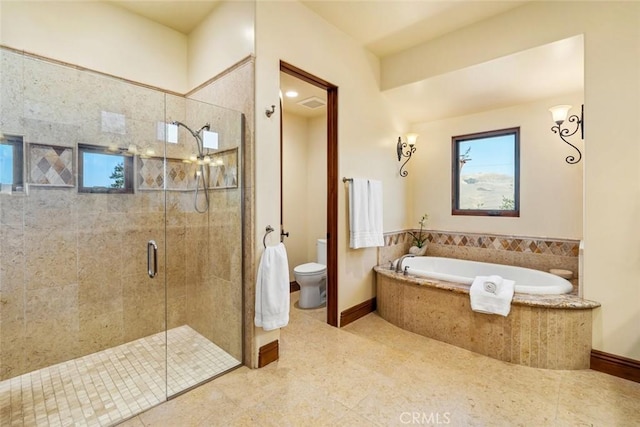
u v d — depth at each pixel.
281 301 2.14
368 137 3.17
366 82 3.10
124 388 1.94
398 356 2.33
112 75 2.39
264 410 1.72
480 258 3.52
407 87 3.10
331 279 2.90
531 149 3.20
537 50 2.34
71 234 2.24
